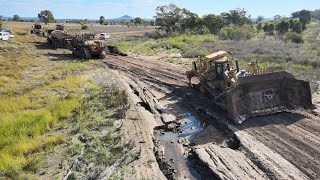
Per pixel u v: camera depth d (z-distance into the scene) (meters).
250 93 13.38
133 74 23.62
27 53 34.97
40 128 12.72
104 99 16.25
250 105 13.27
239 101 13.14
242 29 49.72
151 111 15.01
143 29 94.56
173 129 13.04
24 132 12.41
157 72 23.86
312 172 8.72
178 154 10.84
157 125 13.39
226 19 78.69
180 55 31.95
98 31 80.31
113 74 23.28
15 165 9.78
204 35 54.28
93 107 15.11
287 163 9.29
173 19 67.81
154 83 20.77
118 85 19.48
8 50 36.97
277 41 40.06
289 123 12.23
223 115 13.84
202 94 17.33
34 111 14.97
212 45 36.81
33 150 10.98
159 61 28.97
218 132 12.39
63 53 35.09
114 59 30.69
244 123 12.69
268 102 13.52
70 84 19.81
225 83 15.12
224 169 9.23
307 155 9.66
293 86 13.69
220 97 14.24
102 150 10.65
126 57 32.16
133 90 18.73
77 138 11.82
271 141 10.81
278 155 9.80
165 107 15.76
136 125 12.83
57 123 13.59
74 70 24.69
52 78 22.55
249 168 9.21
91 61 28.84
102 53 31.05
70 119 13.96
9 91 19.38
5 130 12.69
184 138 12.12
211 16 66.88
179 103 16.31
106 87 18.81
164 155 10.76
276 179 8.51
